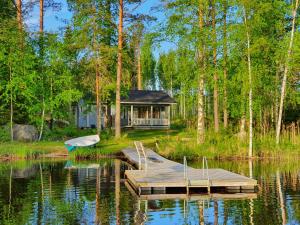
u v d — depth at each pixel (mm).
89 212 12742
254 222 11523
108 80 38625
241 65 31984
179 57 31469
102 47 36906
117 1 37719
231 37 30391
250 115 29484
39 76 37781
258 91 34094
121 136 39188
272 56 34938
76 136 38938
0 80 36750
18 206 13641
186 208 13289
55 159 29234
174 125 54875
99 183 18266
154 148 31891
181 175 17766
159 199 14734
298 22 34594
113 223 11469
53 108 38969
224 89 33594
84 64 39281
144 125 51406
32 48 38281
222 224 11383
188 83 31703
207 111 52188
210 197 15102
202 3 30391
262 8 29844
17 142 34344
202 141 30672
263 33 33750
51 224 11398
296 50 32188
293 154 28953
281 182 18359
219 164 25656
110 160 28594
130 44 37281
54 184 18031
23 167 24344
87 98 46031
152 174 18141
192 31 30531
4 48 36594
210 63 31750
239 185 16297
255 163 26312
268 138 30969
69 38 39031
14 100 36625
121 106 53219
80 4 36906
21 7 40406
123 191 16312
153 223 11492
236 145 29688
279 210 12898
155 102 51969
